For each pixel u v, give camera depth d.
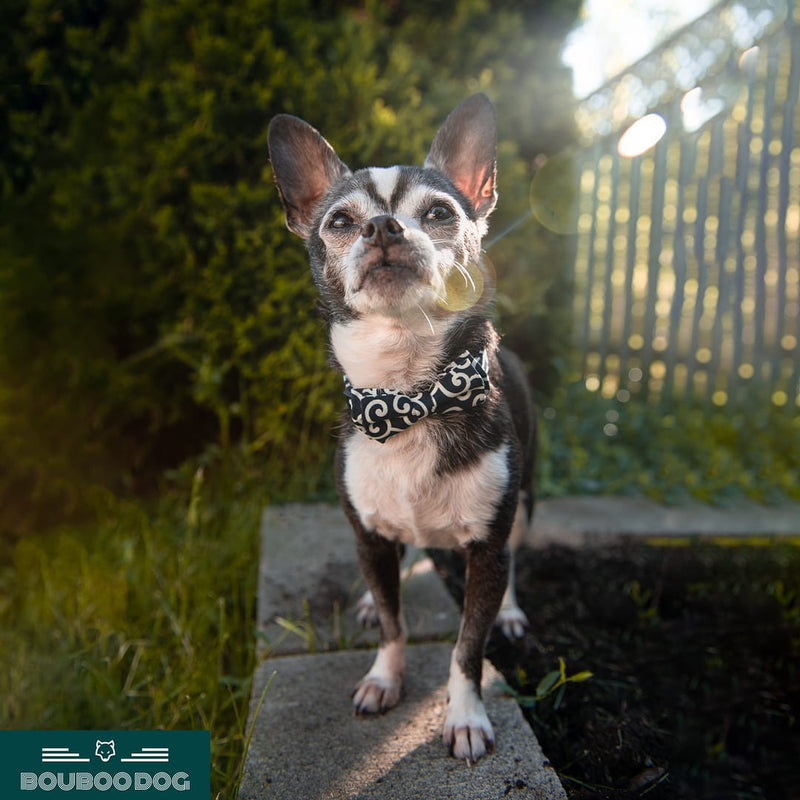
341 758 0.48
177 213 0.90
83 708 0.63
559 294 1.17
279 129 0.59
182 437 1.02
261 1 0.89
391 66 0.96
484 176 0.60
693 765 0.56
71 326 0.91
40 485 0.91
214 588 0.75
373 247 0.48
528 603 0.71
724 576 0.79
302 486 0.94
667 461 1.10
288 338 0.90
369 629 0.63
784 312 1.33
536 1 1.12
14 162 0.95
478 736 0.48
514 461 0.52
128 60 0.93
